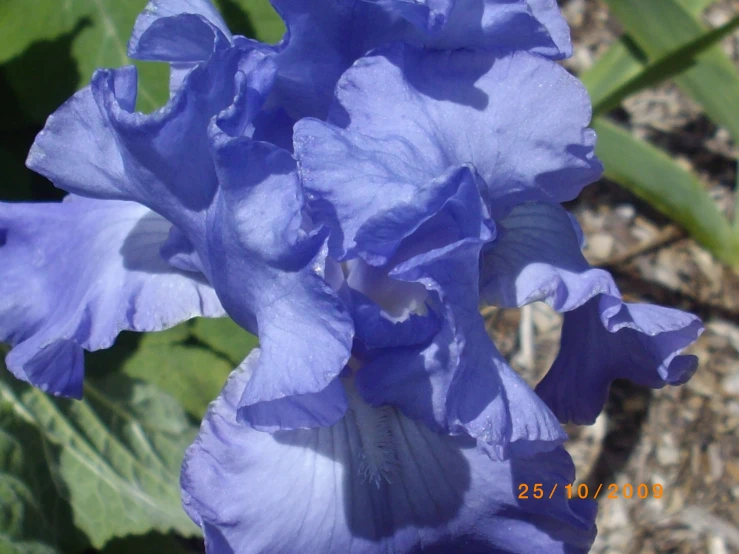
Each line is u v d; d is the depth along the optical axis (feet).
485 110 0.44
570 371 0.56
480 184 0.42
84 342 0.49
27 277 0.51
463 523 0.49
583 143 0.45
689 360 0.51
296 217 0.37
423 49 0.46
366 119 0.43
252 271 0.39
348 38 0.46
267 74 0.43
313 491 0.47
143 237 0.52
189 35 0.45
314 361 0.38
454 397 0.41
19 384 0.74
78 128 0.46
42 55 0.70
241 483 0.46
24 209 0.53
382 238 0.41
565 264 0.50
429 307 0.45
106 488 0.72
